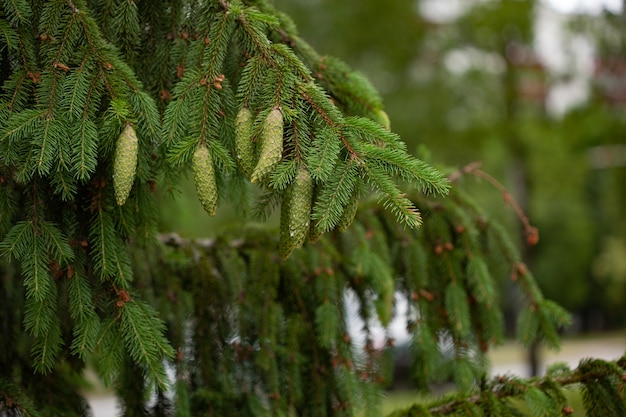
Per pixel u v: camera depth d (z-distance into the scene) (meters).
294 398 2.85
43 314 2.06
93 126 1.85
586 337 25.11
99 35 1.96
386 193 1.69
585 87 9.03
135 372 2.66
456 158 9.90
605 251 19.59
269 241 3.11
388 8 9.40
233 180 2.45
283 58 1.87
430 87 9.72
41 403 2.62
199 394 2.70
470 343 3.29
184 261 2.96
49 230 2.03
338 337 2.94
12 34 1.91
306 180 1.70
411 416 2.45
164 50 2.19
